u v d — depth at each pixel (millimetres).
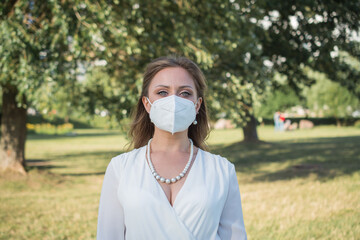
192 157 1595
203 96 1843
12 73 6309
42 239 4766
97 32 5320
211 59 6461
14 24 5742
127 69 7234
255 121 19172
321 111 36188
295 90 14883
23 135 10023
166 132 1615
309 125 36375
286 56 11836
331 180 8484
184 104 1546
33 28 6199
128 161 1569
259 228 5016
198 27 6801
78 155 16188
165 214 1404
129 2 6316
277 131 32969
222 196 1490
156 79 1646
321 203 6262
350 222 5137
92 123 7742
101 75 8367
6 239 4758
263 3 7855
